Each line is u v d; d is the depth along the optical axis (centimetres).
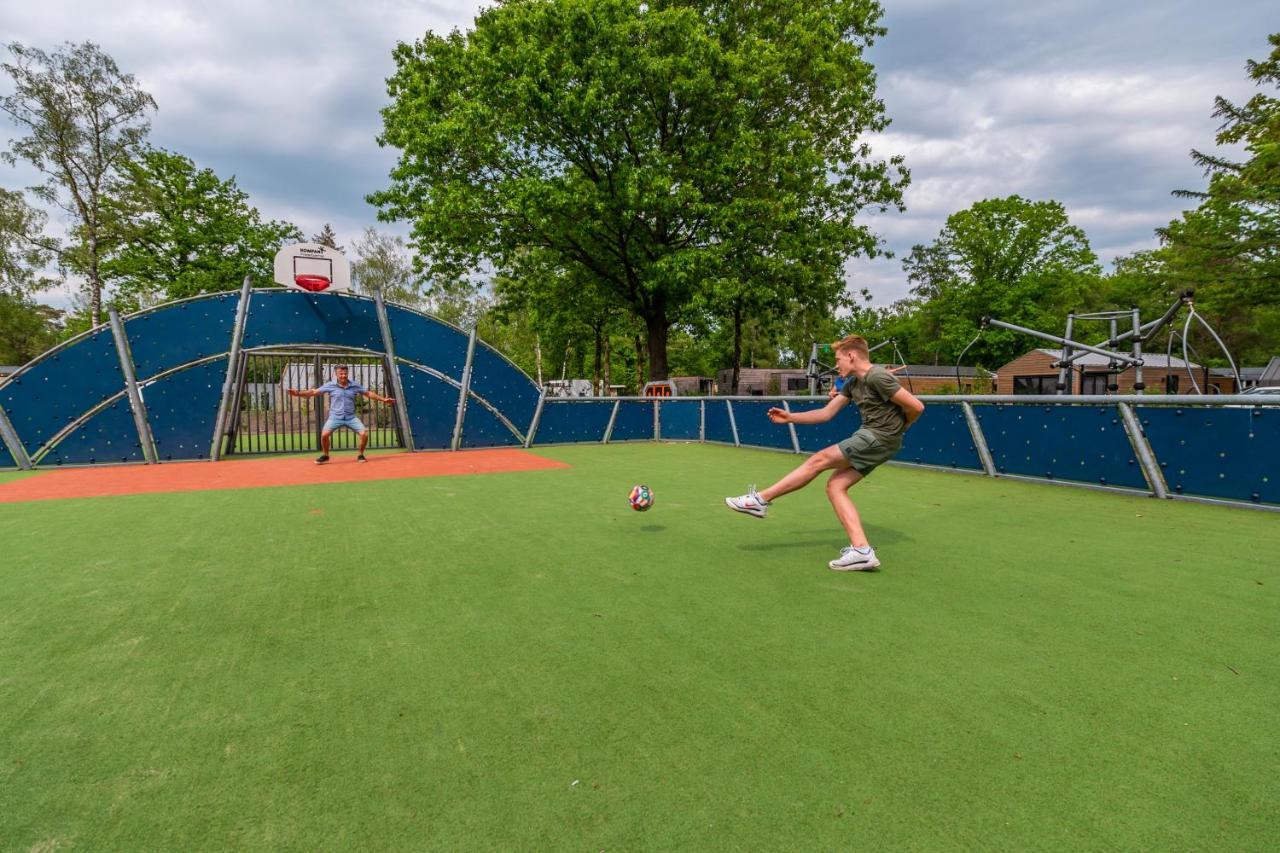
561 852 156
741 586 378
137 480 883
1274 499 588
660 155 1852
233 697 241
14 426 1048
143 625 318
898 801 174
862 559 404
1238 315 3359
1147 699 233
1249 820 165
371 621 323
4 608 344
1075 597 353
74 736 213
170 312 1161
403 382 1354
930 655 275
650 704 232
